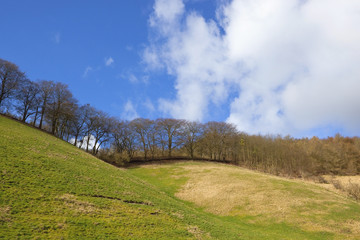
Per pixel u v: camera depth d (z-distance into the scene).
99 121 93.19
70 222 18.02
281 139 121.88
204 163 91.56
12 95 71.19
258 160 104.62
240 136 114.19
